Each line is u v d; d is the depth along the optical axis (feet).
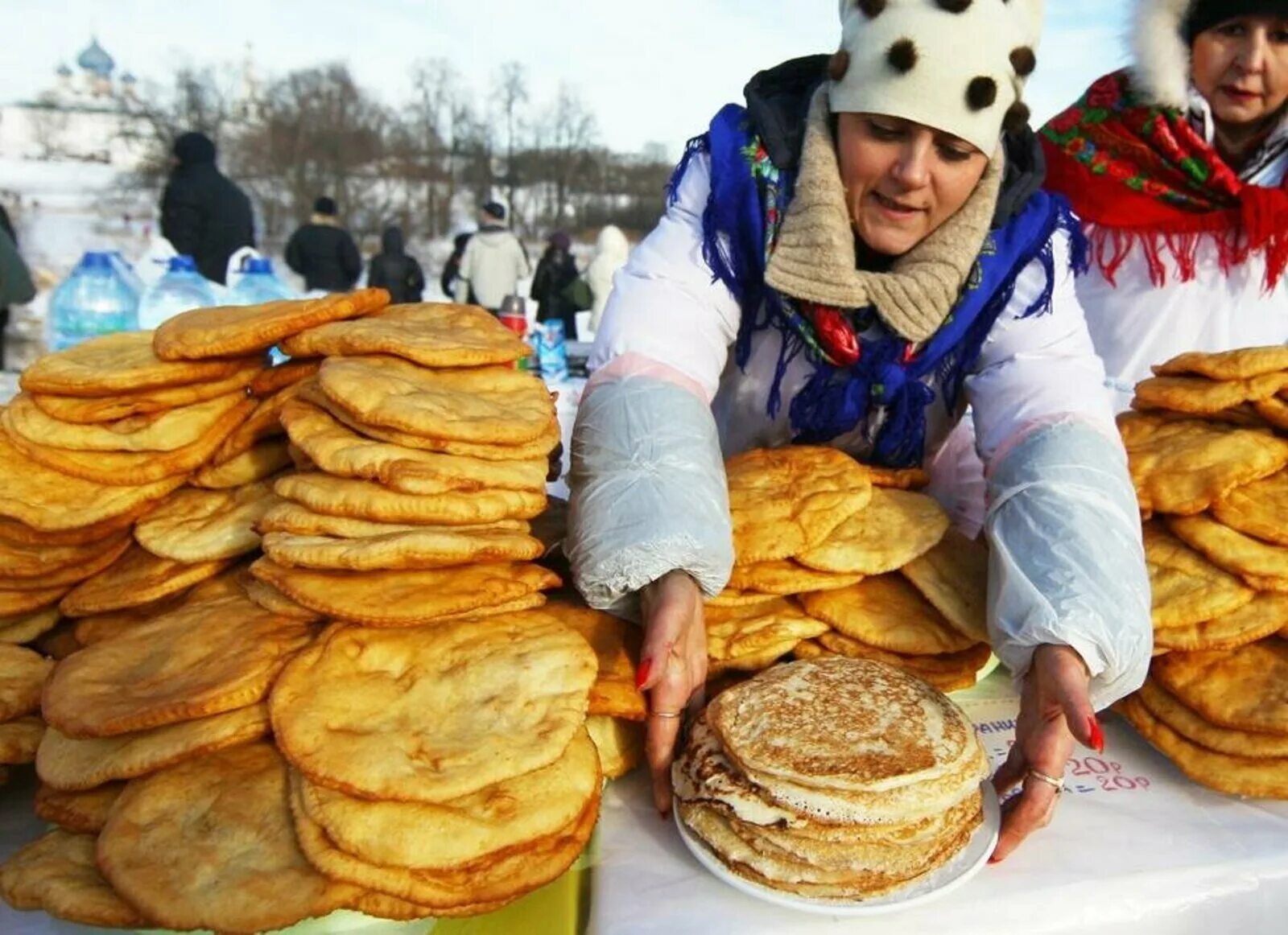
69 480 5.55
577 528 5.32
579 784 4.46
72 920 4.01
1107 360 10.11
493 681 4.79
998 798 5.03
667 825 4.99
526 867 4.19
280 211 85.20
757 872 4.31
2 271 17.56
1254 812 5.25
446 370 5.62
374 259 36.63
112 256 14.05
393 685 4.75
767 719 4.69
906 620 5.74
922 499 6.50
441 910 4.01
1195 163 9.30
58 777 4.54
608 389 5.88
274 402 5.69
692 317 6.37
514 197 99.19
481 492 4.85
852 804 4.18
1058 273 6.49
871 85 5.74
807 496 6.16
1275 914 4.76
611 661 5.49
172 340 5.65
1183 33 9.20
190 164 20.90
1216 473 6.08
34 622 5.66
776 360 7.20
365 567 4.50
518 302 19.33
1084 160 9.98
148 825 4.32
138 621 5.52
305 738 4.28
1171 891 4.61
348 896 3.97
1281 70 8.68
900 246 6.34
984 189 6.20
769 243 6.39
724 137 6.59
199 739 4.47
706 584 5.16
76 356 5.96
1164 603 5.81
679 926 4.17
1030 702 5.11
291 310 5.79
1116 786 5.49
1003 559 5.32
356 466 4.73
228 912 3.86
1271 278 9.25
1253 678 5.61
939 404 7.20
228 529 5.51
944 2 5.55
